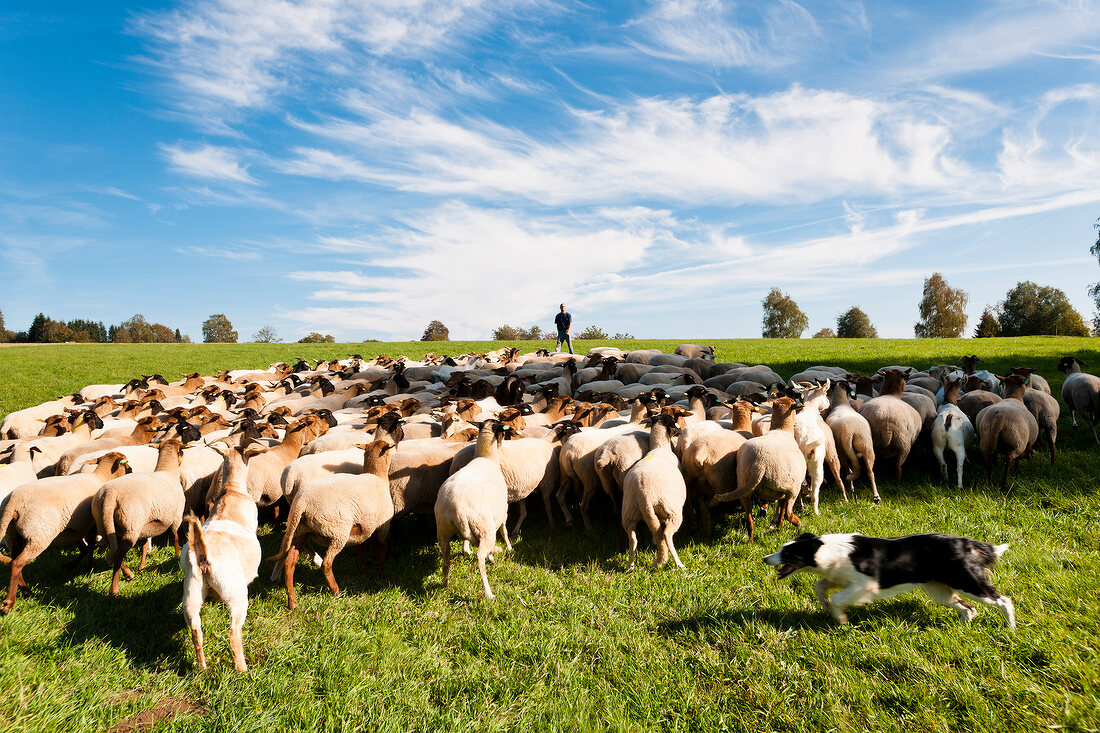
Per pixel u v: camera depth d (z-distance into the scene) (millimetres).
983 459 11906
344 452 9516
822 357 31391
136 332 143250
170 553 9047
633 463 9344
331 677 5703
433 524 9883
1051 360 25594
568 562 8516
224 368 35312
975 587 5676
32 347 51781
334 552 7641
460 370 23219
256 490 9203
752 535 8867
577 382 21375
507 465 9406
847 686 5160
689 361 23766
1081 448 12461
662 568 7961
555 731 4934
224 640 6477
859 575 5965
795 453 8719
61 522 7523
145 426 11711
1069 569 6867
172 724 5023
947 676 5109
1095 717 4484
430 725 5059
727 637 6113
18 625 6527
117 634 6609
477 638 6430
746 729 4863
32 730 4820
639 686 5473
